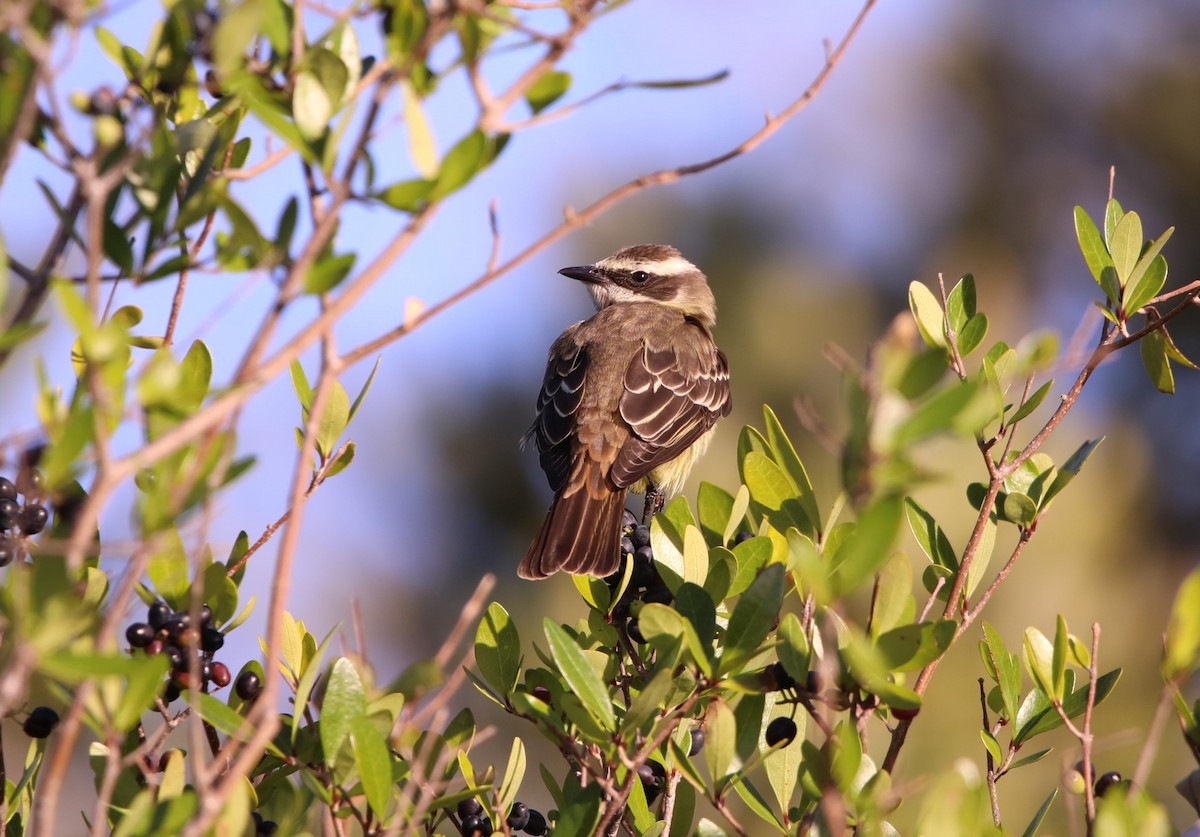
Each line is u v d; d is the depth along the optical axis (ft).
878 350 13.91
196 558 14.64
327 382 15.58
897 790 17.35
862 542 13.94
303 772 17.61
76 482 17.74
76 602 14.35
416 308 16.55
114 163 16.03
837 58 18.08
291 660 21.42
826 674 16.37
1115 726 57.36
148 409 15.23
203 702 17.61
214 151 16.89
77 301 13.80
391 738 18.07
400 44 15.75
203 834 14.51
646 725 20.11
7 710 17.08
